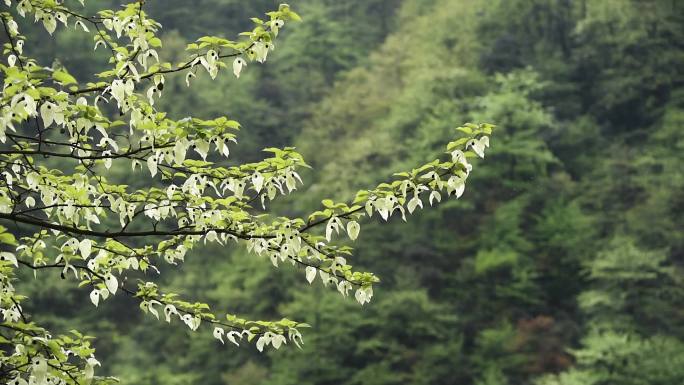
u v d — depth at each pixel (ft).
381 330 164.76
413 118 222.07
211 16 272.92
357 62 272.10
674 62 229.86
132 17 23.17
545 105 235.20
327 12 274.36
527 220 197.98
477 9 253.85
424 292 166.61
